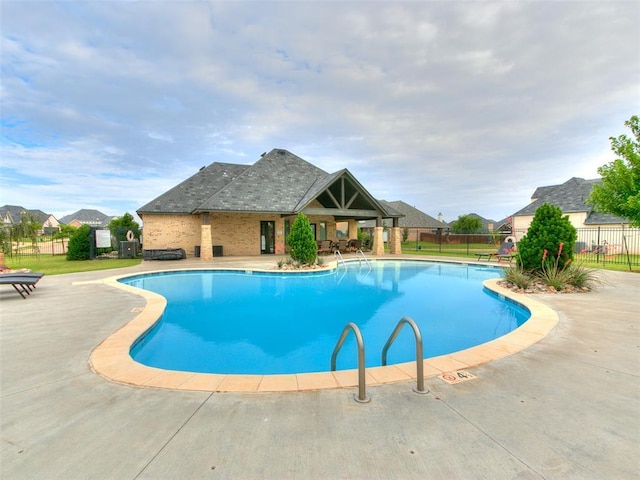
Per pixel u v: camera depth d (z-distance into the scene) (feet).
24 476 7.01
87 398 10.52
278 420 9.15
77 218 279.90
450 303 30.01
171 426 8.90
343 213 71.05
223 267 49.29
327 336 21.26
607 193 44.73
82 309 22.86
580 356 13.89
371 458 7.53
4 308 23.18
